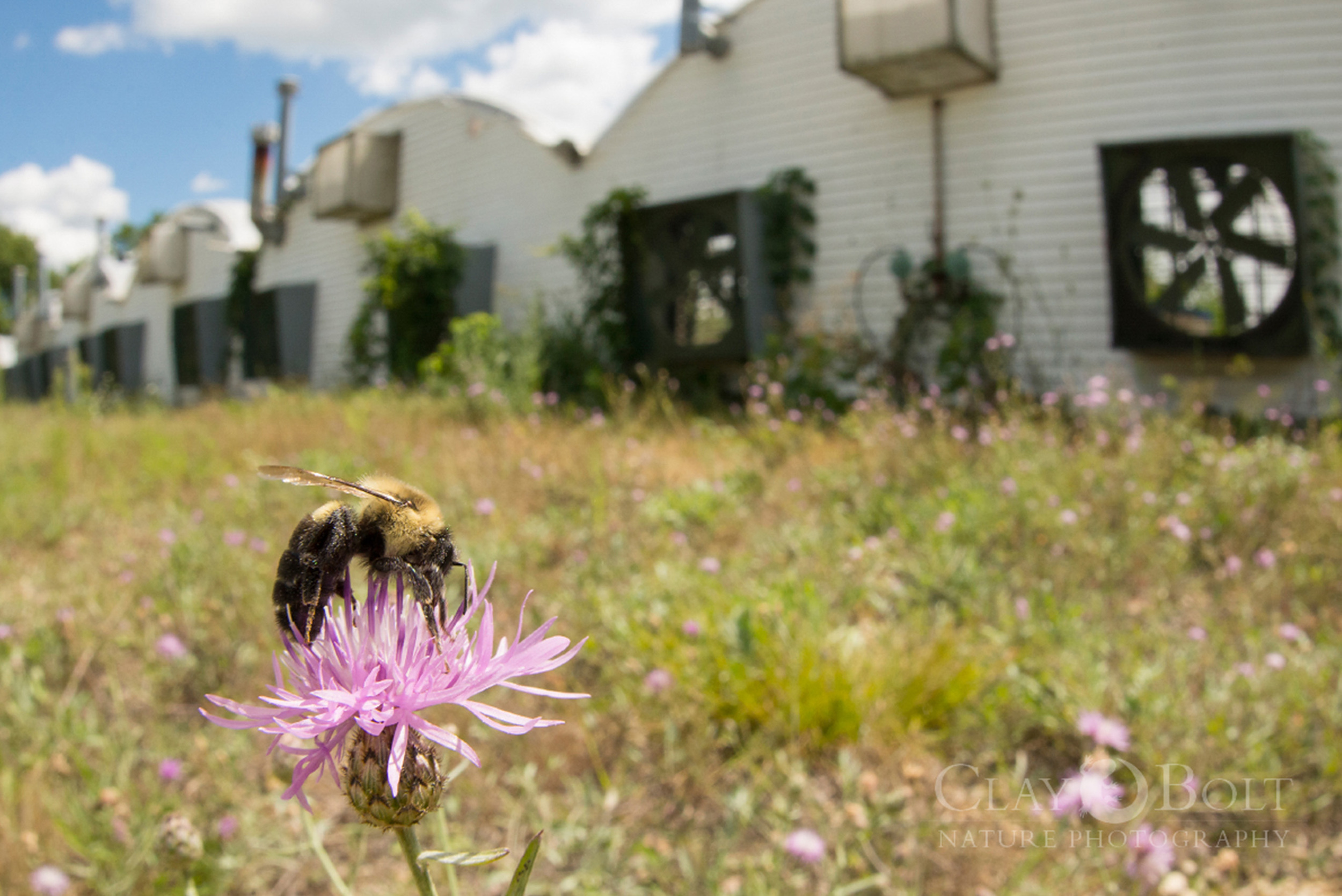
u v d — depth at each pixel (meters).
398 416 10.37
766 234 11.79
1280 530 4.88
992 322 10.09
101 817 2.64
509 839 2.76
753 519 5.85
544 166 14.77
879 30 9.90
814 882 2.57
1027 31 10.26
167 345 26.08
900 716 3.26
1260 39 9.23
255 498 6.32
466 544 5.04
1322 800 2.78
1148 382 9.54
